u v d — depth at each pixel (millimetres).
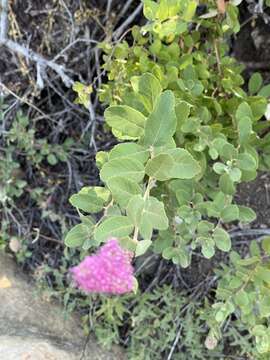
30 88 333
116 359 321
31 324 320
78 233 237
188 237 261
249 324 289
